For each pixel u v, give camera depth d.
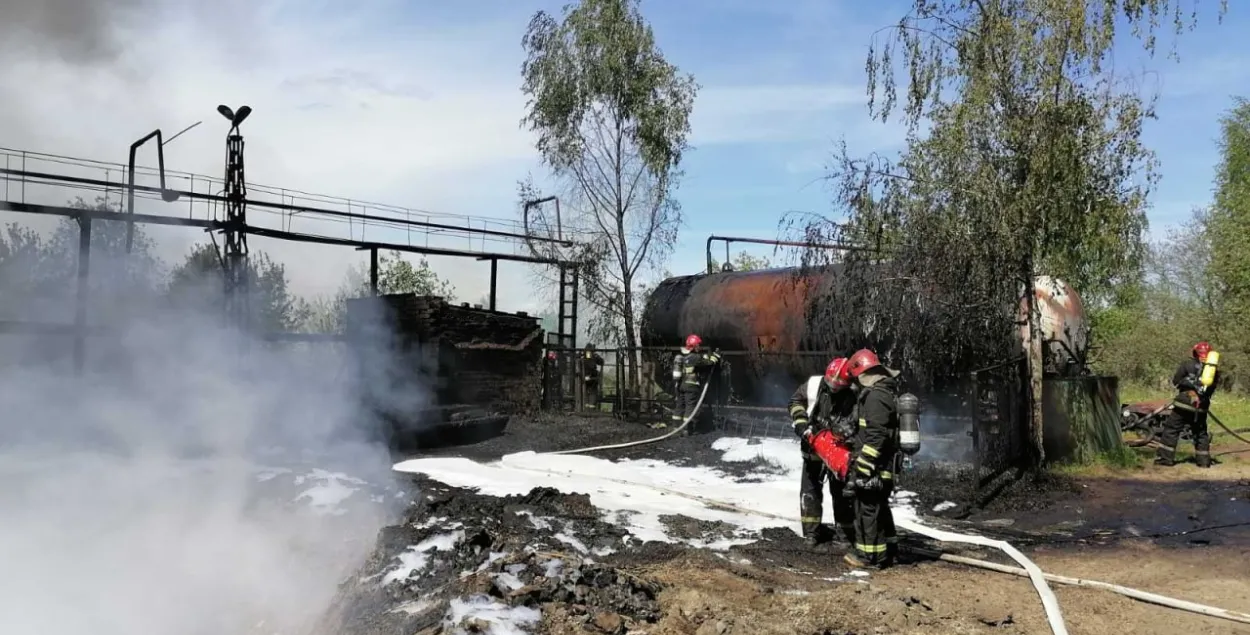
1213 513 8.72
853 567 6.35
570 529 7.05
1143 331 27.50
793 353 13.45
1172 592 5.97
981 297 10.65
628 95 23.14
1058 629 4.95
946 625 5.04
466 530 6.48
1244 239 25.03
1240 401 22.25
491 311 15.72
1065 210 10.52
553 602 4.77
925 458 10.93
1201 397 11.45
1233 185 27.52
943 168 10.98
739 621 4.78
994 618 5.21
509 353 16.14
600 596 4.95
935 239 10.80
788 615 5.04
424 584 5.40
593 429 15.02
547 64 22.97
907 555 6.79
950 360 11.15
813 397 6.82
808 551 6.76
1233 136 27.78
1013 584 6.02
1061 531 8.00
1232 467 11.57
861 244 11.55
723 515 8.07
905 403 6.24
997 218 10.44
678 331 15.84
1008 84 10.70
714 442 12.71
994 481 9.73
